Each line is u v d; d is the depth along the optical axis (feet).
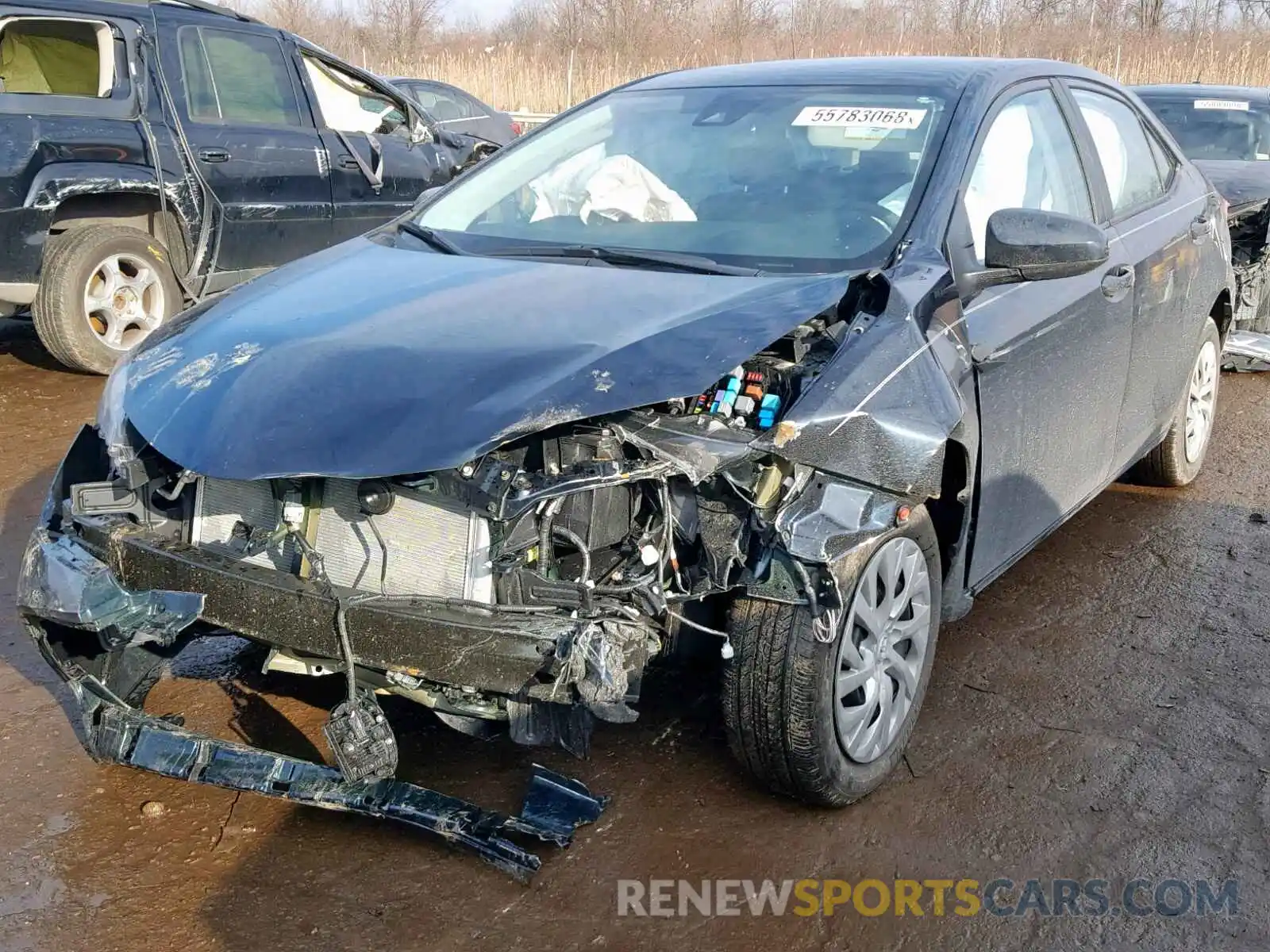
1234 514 16.84
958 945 8.39
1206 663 12.47
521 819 9.33
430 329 9.42
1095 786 10.25
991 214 11.42
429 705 9.09
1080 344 12.19
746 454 8.55
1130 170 14.82
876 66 13.12
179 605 9.00
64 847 9.29
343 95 27.76
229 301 11.03
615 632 8.41
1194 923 8.62
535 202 12.48
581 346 8.95
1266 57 70.69
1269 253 24.43
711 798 9.93
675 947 8.30
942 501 10.46
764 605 9.05
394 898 8.75
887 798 10.03
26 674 11.98
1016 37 81.00
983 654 12.56
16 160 21.36
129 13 23.20
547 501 8.68
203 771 9.48
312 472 8.26
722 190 11.73
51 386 22.65
